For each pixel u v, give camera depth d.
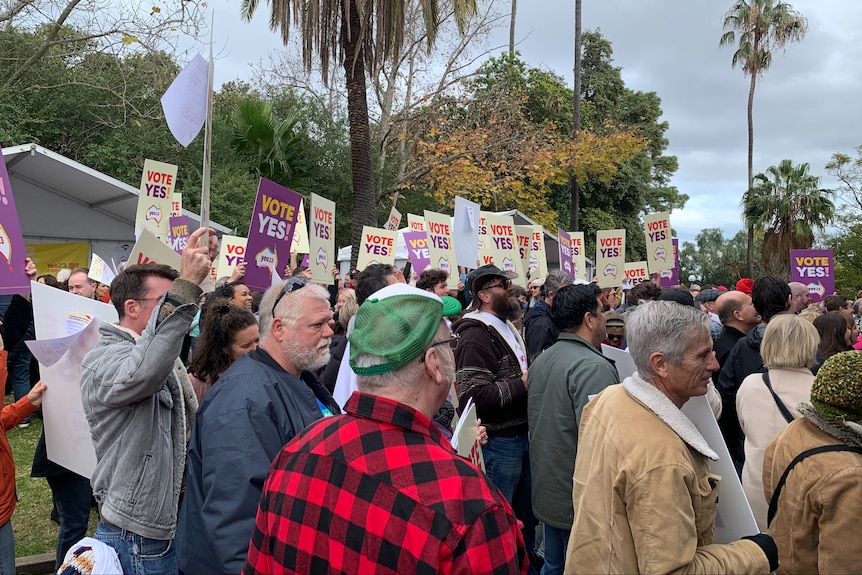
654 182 37.34
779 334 2.96
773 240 32.91
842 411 2.18
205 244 2.45
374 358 1.48
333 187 19.91
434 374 1.51
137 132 17.11
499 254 8.45
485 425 3.76
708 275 57.09
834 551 2.08
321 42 12.36
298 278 2.46
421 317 1.51
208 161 3.58
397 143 22.58
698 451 1.91
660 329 2.03
